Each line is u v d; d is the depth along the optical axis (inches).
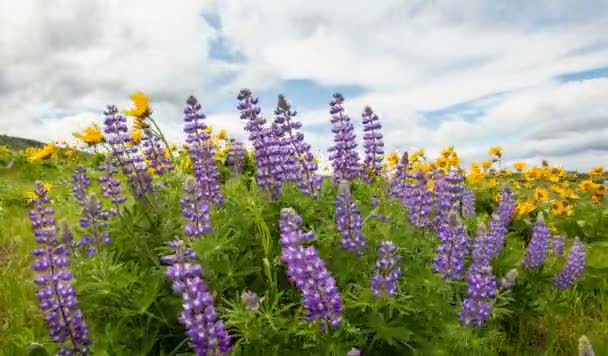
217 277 22.2
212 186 27.9
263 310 19.8
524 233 47.2
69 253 25.5
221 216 25.4
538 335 28.1
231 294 22.5
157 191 30.0
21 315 27.1
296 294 22.3
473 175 55.3
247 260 23.0
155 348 22.3
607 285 33.3
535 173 57.4
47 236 20.5
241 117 28.0
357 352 15.9
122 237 26.4
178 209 27.9
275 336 19.1
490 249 29.4
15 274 32.3
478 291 20.8
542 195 52.0
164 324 22.3
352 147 31.4
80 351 20.7
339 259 22.7
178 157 38.3
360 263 22.8
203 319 16.4
